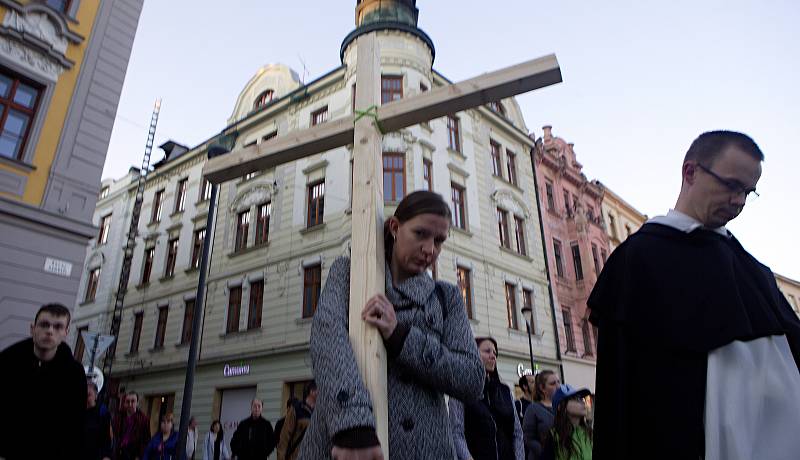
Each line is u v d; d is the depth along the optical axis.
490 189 16.91
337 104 15.87
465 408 3.19
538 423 4.45
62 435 3.02
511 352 14.75
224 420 14.41
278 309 14.33
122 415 9.77
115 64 9.94
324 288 1.62
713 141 1.57
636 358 1.44
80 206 8.77
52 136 8.73
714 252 1.51
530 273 17.20
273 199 16.30
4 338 7.45
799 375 1.38
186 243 18.70
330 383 1.24
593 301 1.62
